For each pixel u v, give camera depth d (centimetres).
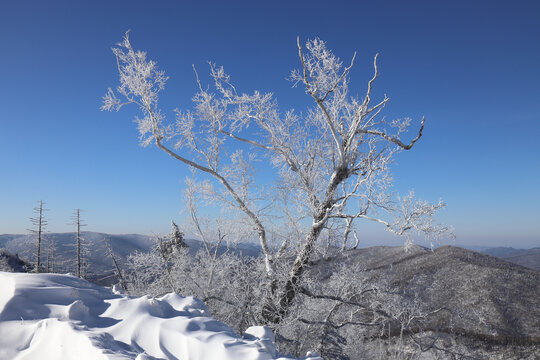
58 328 343
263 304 962
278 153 1140
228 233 1079
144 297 441
